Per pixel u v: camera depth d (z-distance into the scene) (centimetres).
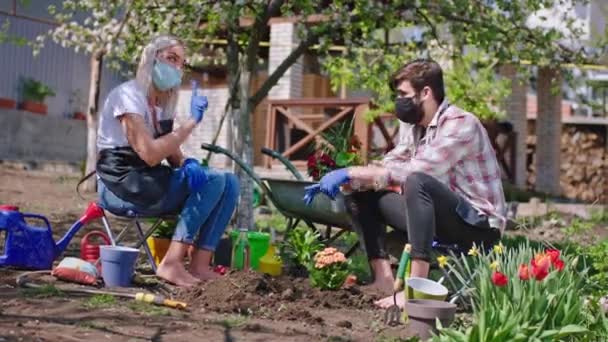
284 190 537
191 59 920
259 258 512
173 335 342
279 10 834
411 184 412
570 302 347
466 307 430
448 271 430
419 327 359
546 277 352
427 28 911
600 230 1010
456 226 423
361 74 934
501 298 346
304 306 425
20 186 1141
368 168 435
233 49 829
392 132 1336
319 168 598
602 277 436
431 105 438
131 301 407
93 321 357
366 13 786
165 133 472
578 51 924
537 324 336
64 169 1498
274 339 346
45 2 1697
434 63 440
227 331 355
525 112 1459
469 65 1095
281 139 1266
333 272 453
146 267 516
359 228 461
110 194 474
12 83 1662
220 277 442
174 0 817
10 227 470
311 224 555
